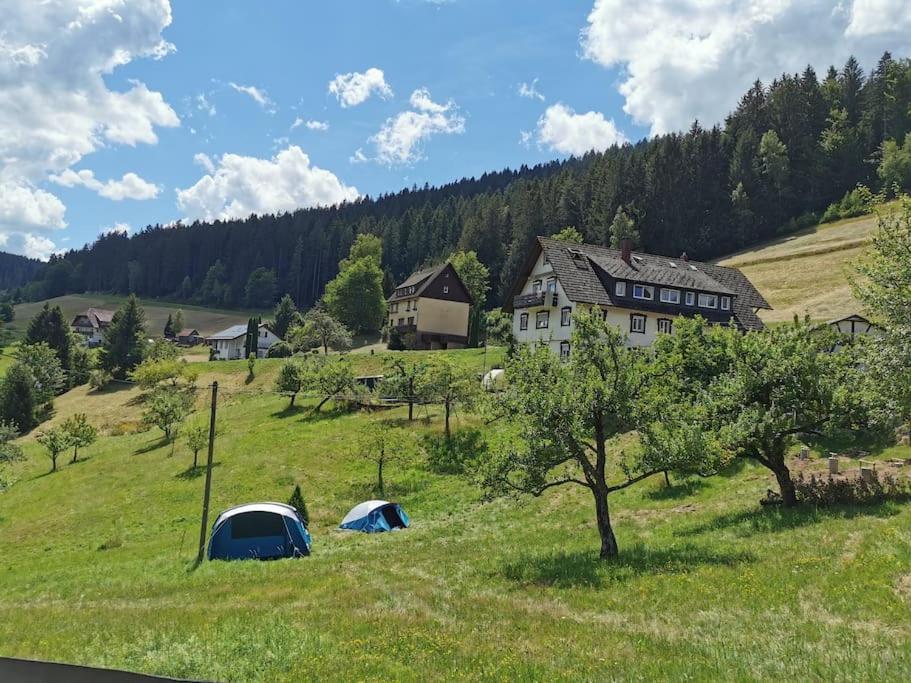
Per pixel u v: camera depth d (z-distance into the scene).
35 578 24.41
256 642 10.77
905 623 9.98
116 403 78.88
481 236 140.38
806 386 22.58
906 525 16.45
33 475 50.09
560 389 19.31
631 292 59.16
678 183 131.62
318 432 47.56
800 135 138.50
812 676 7.90
